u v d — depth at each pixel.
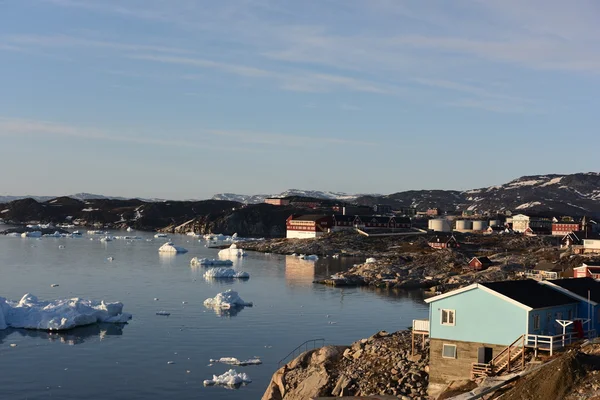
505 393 43.00
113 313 101.25
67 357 78.62
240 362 76.62
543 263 159.75
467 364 51.19
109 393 65.50
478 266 167.50
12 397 64.25
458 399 43.75
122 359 78.00
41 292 126.69
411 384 53.84
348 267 189.25
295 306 116.69
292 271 177.25
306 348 83.62
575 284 58.88
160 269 172.75
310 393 56.66
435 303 52.91
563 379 40.34
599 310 56.56
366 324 100.00
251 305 116.69
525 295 51.94
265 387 67.94
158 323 98.69
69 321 93.94
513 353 49.12
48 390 66.44
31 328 93.69
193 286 140.62
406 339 63.19
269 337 90.25
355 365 59.53
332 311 111.69
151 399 63.97
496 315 50.31
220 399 63.91
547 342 47.78
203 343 86.31
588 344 48.91
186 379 70.31
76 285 137.38
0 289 129.38
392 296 131.62
